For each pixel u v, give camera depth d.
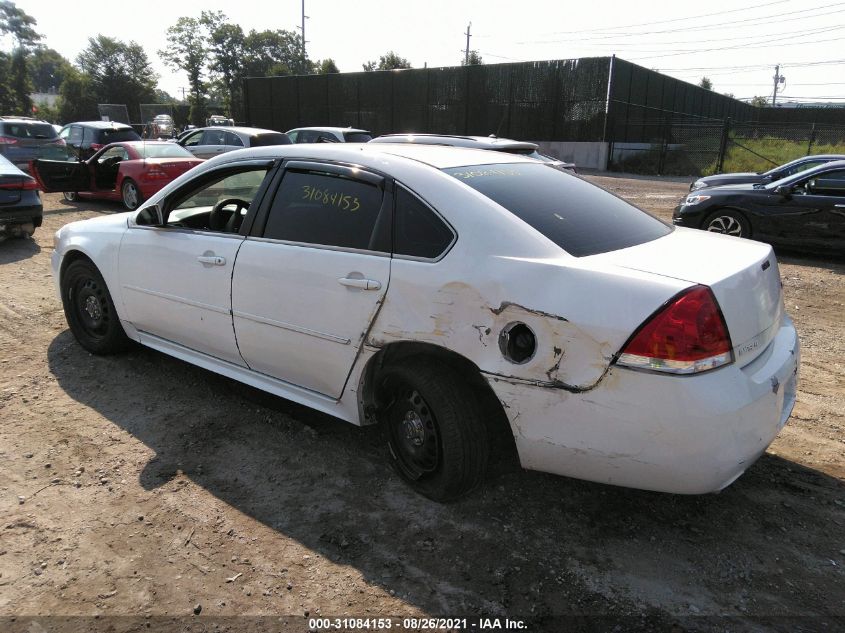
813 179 8.73
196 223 4.25
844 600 2.43
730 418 2.30
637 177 26.22
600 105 28.47
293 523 2.89
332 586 2.51
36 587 2.48
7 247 8.80
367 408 3.21
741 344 2.44
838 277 7.94
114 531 2.81
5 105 68.56
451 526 2.86
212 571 2.58
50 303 6.11
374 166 3.11
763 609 2.38
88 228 4.60
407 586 2.51
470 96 31.64
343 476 3.26
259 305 3.41
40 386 4.24
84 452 3.45
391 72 33.22
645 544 2.75
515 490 3.13
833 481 3.23
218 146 14.88
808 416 3.98
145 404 4.01
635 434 2.35
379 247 2.97
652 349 2.28
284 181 3.46
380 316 2.91
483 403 2.90
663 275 2.40
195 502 3.03
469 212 2.77
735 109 54.03
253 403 4.05
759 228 9.11
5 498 3.03
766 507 3.01
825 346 5.37
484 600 2.43
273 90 37.75
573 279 2.45
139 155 11.98
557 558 2.66
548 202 3.02
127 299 4.27
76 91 64.94
